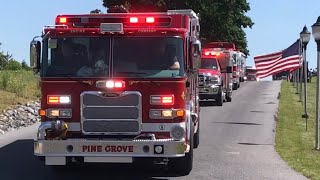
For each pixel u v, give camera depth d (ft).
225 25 204.33
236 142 51.90
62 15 33.83
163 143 30.37
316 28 48.73
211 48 118.32
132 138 31.35
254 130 61.46
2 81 97.60
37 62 32.01
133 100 31.24
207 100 102.42
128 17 33.63
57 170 37.37
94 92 31.35
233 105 97.50
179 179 34.73
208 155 44.16
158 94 31.30
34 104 86.58
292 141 53.16
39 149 30.71
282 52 71.20
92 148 30.50
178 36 31.71
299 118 77.46
